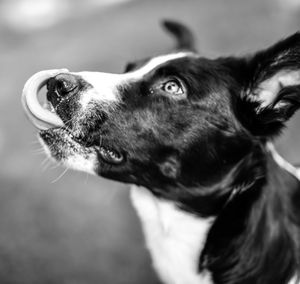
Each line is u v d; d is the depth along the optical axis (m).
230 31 1.64
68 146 0.58
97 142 0.58
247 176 0.59
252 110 0.60
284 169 0.62
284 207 0.59
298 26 1.57
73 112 0.57
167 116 0.58
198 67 0.59
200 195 0.60
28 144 1.30
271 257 0.58
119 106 0.58
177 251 0.62
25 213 1.04
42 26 2.30
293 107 0.59
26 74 1.75
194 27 1.74
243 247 0.58
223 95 0.59
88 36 2.02
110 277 0.87
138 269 0.88
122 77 0.59
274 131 0.60
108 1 2.44
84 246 0.94
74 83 0.57
